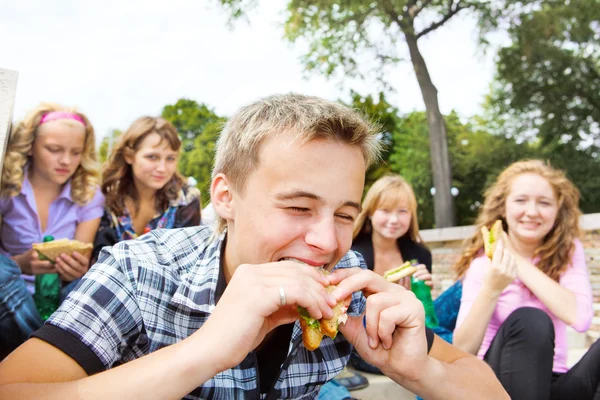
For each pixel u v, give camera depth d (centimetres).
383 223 379
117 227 359
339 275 136
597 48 1870
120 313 125
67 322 119
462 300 306
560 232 310
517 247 323
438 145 1781
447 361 160
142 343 131
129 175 372
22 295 256
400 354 139
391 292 140
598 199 1967
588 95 1958
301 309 125
